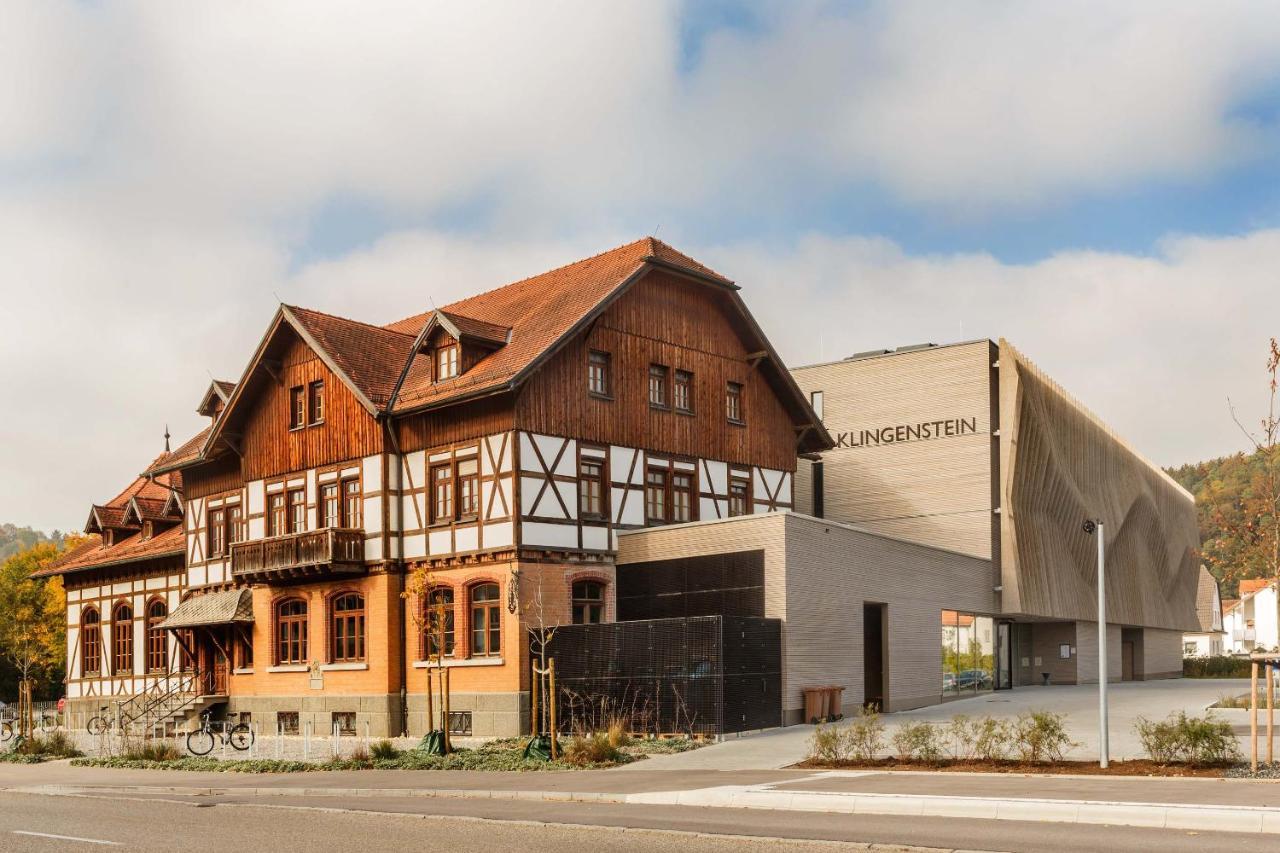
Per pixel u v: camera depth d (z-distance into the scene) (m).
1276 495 20.59
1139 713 27.55
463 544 29.16
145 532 43.50
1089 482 47.50
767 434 35.31
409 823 14.21
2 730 35.03
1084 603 45.62
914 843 11.23
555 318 30.33
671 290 32.78
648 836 12.34
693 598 28.77
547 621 28.27
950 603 36.09
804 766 19.12
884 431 43.12
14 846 12.66
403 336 34.94
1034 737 17.34
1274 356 20.48
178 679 38.84
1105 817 12.61
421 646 29.92
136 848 12.38
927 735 18.36
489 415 28.84
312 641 32.41
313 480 32.94
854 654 29.70
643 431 31.34
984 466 40.75
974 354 41.47
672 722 25.34
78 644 45.00
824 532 28.94
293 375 33.84
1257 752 16.36
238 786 20.14
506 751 23.25
